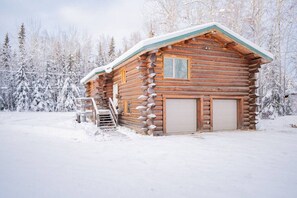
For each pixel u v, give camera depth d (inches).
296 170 222.8
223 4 922.1
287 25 893.8
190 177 200.2
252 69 553.3
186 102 497.4
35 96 1525.6
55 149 313.0
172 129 479.2
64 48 2062.0
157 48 438.6
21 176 197.8
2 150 298.5
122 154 287.1
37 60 1924.2
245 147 333.1
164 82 468.4
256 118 553.0
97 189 171.0
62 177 196.9
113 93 688.4
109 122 577.9
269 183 187.0
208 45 516.4
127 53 483.8
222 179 195.6
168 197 158.1
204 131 504.1
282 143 366.0
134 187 175.6
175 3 948.0
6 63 1838.1
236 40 501.0
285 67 965.2
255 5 856.9
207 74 512.4
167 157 271.9
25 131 484.1
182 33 448.8
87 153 291.9
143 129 453.4
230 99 545.6
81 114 602.9
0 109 1606.8
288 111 1157.1
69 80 1640.0
